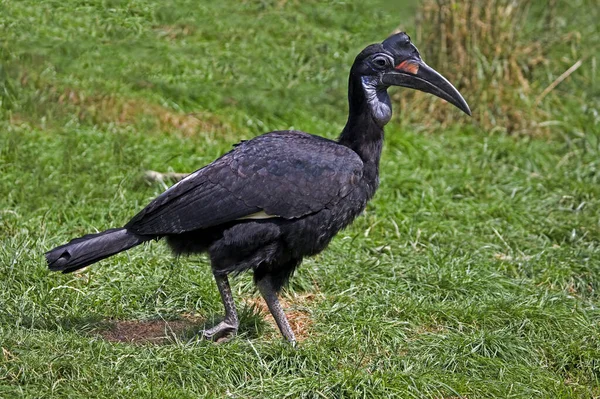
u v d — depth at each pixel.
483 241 12.84
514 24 17.20
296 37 17.89
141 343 9.85
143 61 16.41
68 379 8.71
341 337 9.87
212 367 9.10
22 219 12.12
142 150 14.34
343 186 9.74
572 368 9.95
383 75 10.24
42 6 16.19
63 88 15.62
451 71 16.89
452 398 9.13
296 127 16.02
